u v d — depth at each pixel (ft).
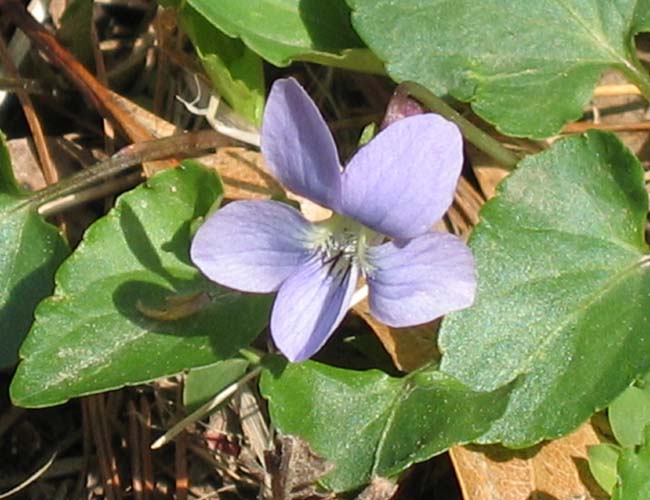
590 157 0.56
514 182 0.56
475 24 0.59
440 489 0.59
